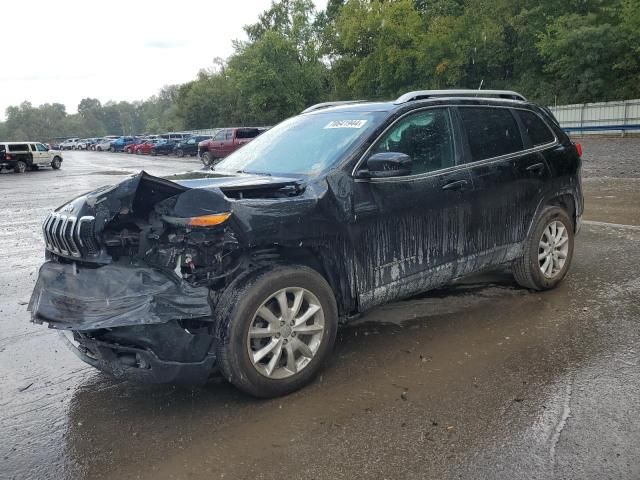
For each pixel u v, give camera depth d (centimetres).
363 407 352
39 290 357
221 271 349
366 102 500
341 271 391
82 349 361
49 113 16800
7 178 2738
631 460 287
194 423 343
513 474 281
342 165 395
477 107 491
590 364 395
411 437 317
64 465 306
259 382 353
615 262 655
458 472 285
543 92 3628
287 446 314
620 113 3114
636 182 1370
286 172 417
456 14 4147
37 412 366
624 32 3216
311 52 5166
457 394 363
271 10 5641
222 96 7750
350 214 388
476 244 474
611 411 333
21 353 470
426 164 441
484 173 473
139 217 351
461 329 471
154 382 328
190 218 324
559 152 552
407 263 425
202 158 3238
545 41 3447
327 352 385
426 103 453
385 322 493
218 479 288
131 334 321
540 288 550
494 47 3834
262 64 5050
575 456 292
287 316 363
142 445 322
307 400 363
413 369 402
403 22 4125
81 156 5669
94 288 338
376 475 286
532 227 525
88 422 351
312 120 485
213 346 344
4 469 305
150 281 332
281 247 373
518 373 388
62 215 363
